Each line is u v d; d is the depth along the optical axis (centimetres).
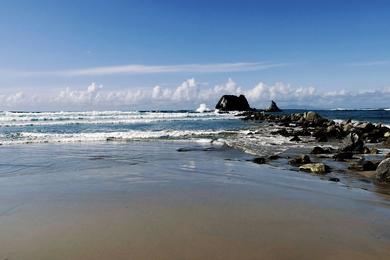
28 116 5928
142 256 548
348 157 1670
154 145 2245
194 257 546
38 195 934
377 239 626
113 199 894
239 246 590
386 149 2100
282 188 1038
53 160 1586
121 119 5569
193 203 858
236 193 966
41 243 600
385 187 1064
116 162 1536
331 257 552
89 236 631
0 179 1154
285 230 670
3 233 648
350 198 923
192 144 2308
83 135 2847
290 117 5809
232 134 3078
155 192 973
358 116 8806
